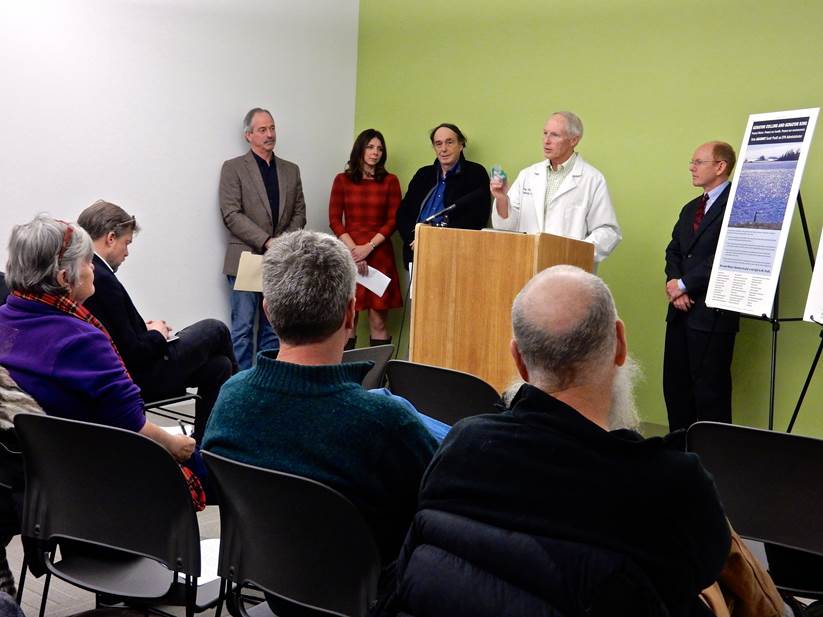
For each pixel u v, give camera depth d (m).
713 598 1.44
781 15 5.00
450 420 2.79
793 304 4.97
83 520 2.00
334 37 6.90
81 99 5.41
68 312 2.33
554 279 1.38
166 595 2.01
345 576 1.69
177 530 1.91
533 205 5.20
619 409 1.39
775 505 2.21
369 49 7.01
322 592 1.72
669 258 5.00
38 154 5.24
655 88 5.52
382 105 6.95
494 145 6.32
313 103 6.80
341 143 7.05
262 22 6.36
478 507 1.28
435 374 2.76
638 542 1.20
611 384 1.36
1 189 5.10
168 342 3.45
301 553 1.72
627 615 1.17
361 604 1.68
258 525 1.76
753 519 2.25
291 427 1.66
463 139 6.18
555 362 1.33
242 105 6.30
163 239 5.91
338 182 6.61
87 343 2.28
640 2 5.55
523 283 3.57
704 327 4.75
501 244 3.63
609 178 5.73
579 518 1.22
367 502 1.65
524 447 1.27
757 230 4.41
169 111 5.86
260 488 1.67
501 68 6.26
